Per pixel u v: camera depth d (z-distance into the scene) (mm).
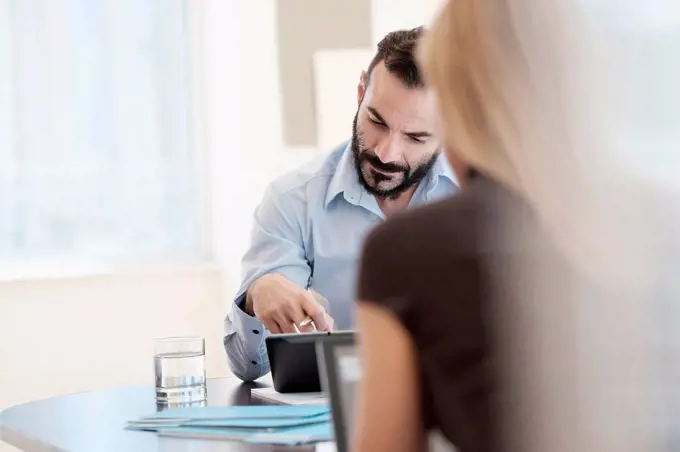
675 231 927
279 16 4215
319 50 4246
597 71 960
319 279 2697
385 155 2617
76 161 4059
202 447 1381
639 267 916
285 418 1537
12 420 1746
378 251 960
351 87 4227
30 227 3992
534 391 912
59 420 1729
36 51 4000
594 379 910
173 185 4184
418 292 938
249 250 2678
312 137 4250
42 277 3906
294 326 2160
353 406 1098
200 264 4152
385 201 2701
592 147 938
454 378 931
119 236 4113
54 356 3939
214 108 4195
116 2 4105
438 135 1026
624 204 923
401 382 951
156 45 4160
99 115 4090
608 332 910
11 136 3969
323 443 1375
